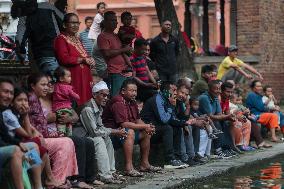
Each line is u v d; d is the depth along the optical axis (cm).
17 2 2112
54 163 1797
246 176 2198
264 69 3772
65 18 2102
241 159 2473
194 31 6119
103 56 2300
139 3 6794
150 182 1961
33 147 1675
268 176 2194
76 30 2111
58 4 2230
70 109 1911
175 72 2694
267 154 2630
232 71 3250
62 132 1894
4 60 2073
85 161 1886
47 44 2120
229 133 2623
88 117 1959
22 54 2116
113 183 1947
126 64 2328
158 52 2667
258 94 3036
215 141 2558
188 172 2155
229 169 2261
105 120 2103
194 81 3159
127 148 2061
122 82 2283
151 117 2258
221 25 4378
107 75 2308
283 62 3972
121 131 2028
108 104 2105
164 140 2241
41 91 1864
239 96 2917
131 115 2112
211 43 6475
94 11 6750
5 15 2603
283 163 2536
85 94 2088
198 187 1975
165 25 2662
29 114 1812
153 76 2555
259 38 3734
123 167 2184
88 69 2108
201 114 2545
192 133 2389
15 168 1568
